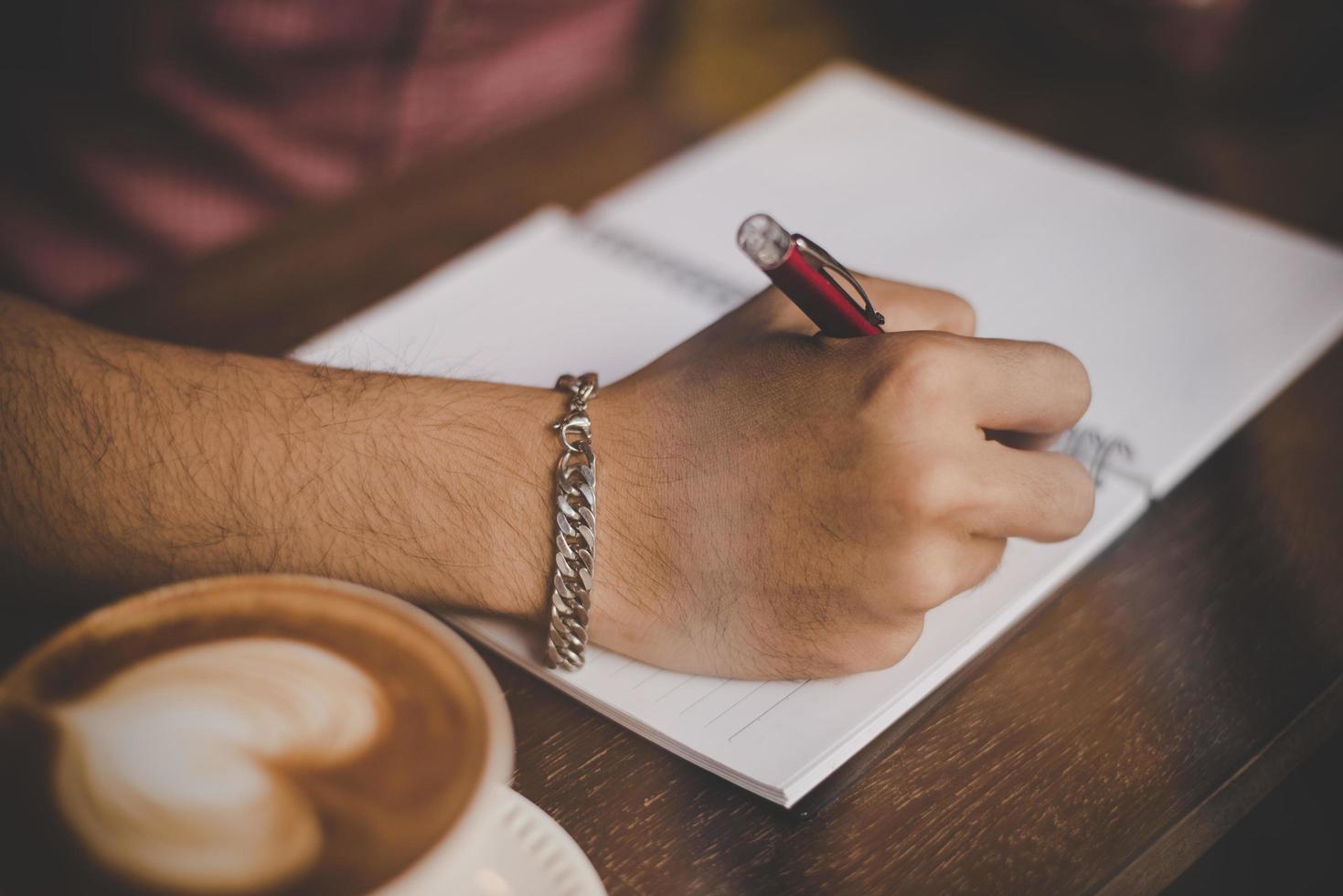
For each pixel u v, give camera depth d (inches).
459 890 15.1
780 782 18.1
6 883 12.6
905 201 32.6
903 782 18.8
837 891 17.3
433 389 22.8
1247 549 23.1
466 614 21.5
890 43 41.1
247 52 42.0
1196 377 26.4
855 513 18.8
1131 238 30.9
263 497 21.3
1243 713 19.9
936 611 21.0
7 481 21.0
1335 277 29.3
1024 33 40.6
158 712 14.3
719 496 20.0
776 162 34.5
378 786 13.6
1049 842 17.9
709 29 42.0
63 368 22.7
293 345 28.0
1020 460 19.4
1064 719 19.8
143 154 43.3
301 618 15.5
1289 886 19.3
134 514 21.1
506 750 13.8
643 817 18.4
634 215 32.1
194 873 12.8
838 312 19.9
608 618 20.4
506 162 34.7
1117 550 23.0
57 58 40.7
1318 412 26.1
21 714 14.2
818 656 19.7
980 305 28.6
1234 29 36.0
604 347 26.9
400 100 44.9
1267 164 35.1
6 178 42.4
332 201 33.1
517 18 45.7
